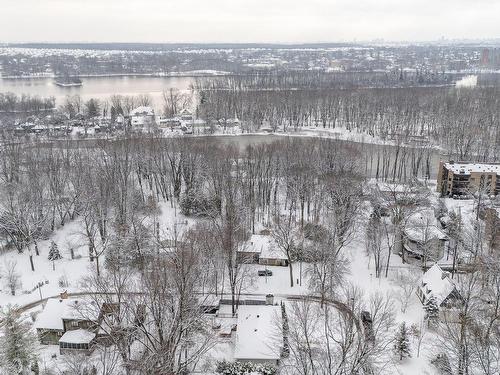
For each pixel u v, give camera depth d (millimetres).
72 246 102188
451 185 123750
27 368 59281
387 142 186500
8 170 127250
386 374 60719
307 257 91812
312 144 145250
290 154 133000
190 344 61812
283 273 90000
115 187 109438
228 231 82812
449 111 196500
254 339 65562
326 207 107688
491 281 77188
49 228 108812
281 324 66625
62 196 116062
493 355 54312
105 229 99938
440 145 178875
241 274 84188
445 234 95688
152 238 92125
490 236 92000
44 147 151375
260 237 96625
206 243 80938
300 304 77938
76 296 81125
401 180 142875
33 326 73000
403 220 95250
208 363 62750
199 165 122875
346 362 56062
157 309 62125
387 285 84500
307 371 55031
